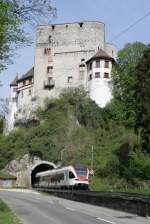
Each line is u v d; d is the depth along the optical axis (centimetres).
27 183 9256
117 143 8550
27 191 6994
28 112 10781
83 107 9906
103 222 2020
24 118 10838
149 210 2353
